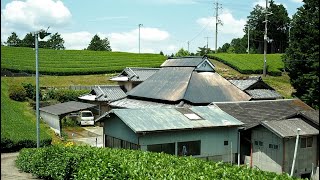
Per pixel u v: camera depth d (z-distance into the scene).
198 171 7.86
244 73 51.53
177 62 29.17
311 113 19.58
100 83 48.66
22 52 57.91
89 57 60.88
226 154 20.02
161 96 25.70
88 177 9.74
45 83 45.22
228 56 59.44
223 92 26.22
